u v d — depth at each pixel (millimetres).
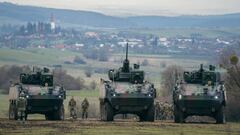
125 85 121000
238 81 160000
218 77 121188
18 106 116562
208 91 116625
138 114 122188
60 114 124500
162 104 161625
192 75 120688
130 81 122875
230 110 153250
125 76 123125
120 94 118188
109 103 118500
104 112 119812
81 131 86562
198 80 120688
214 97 115500
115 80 123250
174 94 118938
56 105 123812
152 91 119938
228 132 87562
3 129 89000
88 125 100125
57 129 90000
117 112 119312
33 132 84125
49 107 123625
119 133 83812
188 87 118375
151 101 119000
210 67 122375
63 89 126125
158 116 160625
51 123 105125
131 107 118750
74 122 110250
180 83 120625
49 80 127438
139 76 123000
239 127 98812
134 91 118875
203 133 85375
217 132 87375
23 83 127375
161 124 105000
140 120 122750
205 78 119875
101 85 124938
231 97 155375
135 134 82500
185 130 90438
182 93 116438
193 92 116438
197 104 115625
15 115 122312
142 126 98438
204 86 118625
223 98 116312
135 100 118188
